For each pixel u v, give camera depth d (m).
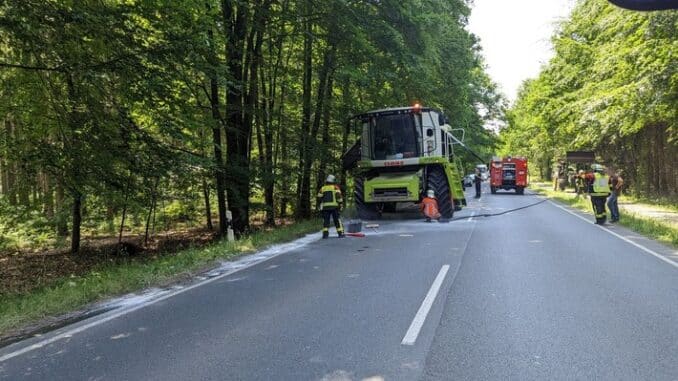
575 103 24.81
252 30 16.53
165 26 10.25
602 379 4.26
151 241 19.61
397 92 21.47
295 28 16.84
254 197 20.91
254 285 8.11
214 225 25.62
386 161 18.81
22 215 16.11
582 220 18.58
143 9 10.02
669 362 4.62
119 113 10.93
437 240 13.08
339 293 7.39
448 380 4.26
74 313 6.72
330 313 6.34
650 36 15.90
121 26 9.61
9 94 11.01
